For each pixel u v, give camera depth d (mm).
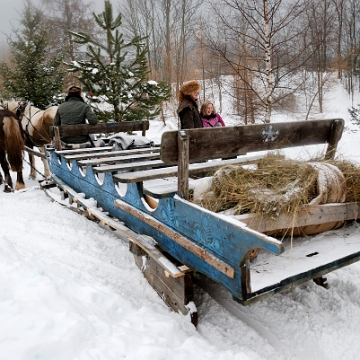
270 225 2498
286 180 2707
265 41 8344
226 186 2635
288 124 3037
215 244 2312
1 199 5973
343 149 9422
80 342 2139
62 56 14273
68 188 4969
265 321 2758
